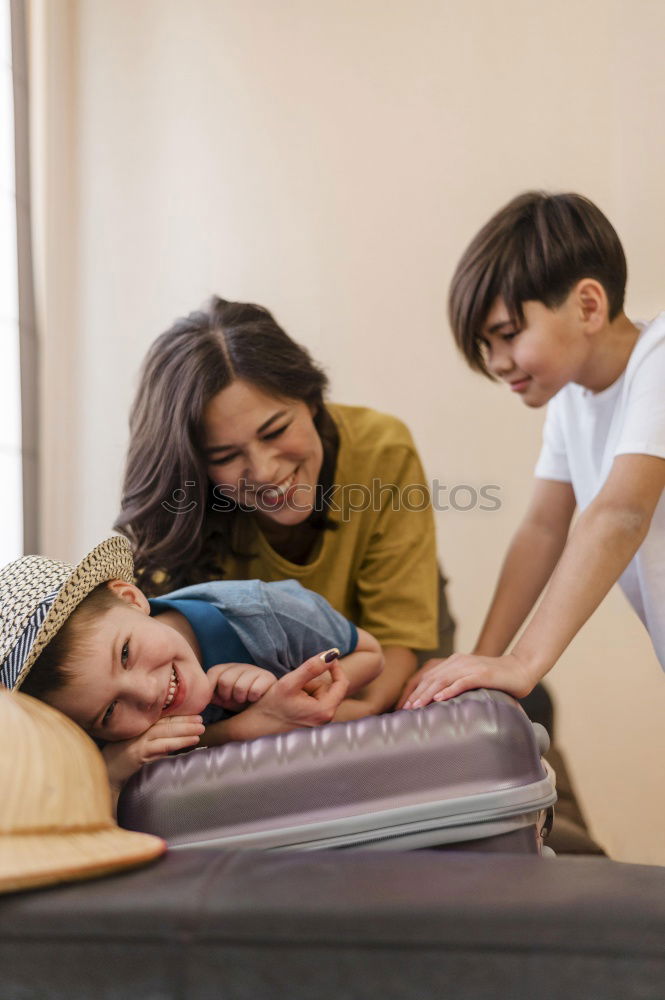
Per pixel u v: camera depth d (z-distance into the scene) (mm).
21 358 2205
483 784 637
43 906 421
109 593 865
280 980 399
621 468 1038
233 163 2234
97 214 2277
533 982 394
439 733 653
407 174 2160
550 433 1353
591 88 2068
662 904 431
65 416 2260
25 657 727
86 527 2234
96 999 403
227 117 2238
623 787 1938
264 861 482
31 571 790
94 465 2242
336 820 630
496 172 2115
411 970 398
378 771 641
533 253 1112
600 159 2061
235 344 1110
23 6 2244
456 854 512
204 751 685
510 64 2111
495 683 831
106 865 455
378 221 2174
